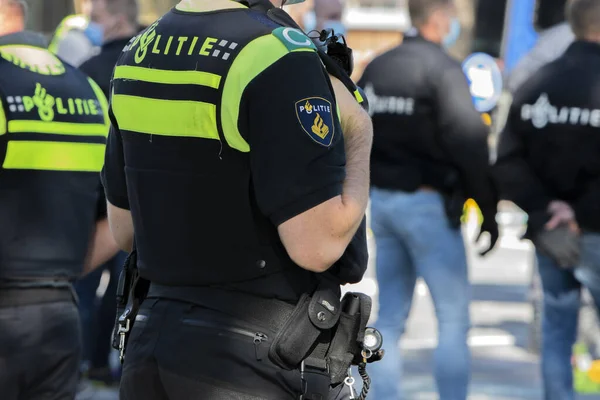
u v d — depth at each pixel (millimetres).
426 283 13977
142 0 34031
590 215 13125
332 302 6938
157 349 6883
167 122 6883
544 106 13203
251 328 6762
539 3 21000
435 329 22438
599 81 12945
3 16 9156
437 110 13430
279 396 6766
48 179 8992
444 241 13781
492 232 13820
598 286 13445
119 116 7234
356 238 7156
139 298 7324
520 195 13492
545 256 13898
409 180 13719
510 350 20359
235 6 6984
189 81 6797
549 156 13258
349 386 7133
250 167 6746
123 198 7641
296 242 6652
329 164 6688
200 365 6734
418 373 18578
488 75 20625
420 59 13555
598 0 13008
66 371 9266
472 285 27609
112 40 15570
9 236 8828
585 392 17484
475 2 42344
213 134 6746
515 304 25125
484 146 13406
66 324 9188
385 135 13828
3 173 8789
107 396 16266
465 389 13891
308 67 6746
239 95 6664
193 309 6863
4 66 8938
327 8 21141
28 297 8969
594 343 18844
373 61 14023
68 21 18656
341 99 7074
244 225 6789
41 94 9016
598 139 12977
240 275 6809
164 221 6965
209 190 6801
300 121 6617
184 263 6910
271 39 6754
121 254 16047
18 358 8930
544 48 18906
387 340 14398
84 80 9555
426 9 13578
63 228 9086
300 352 6789
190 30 6949
